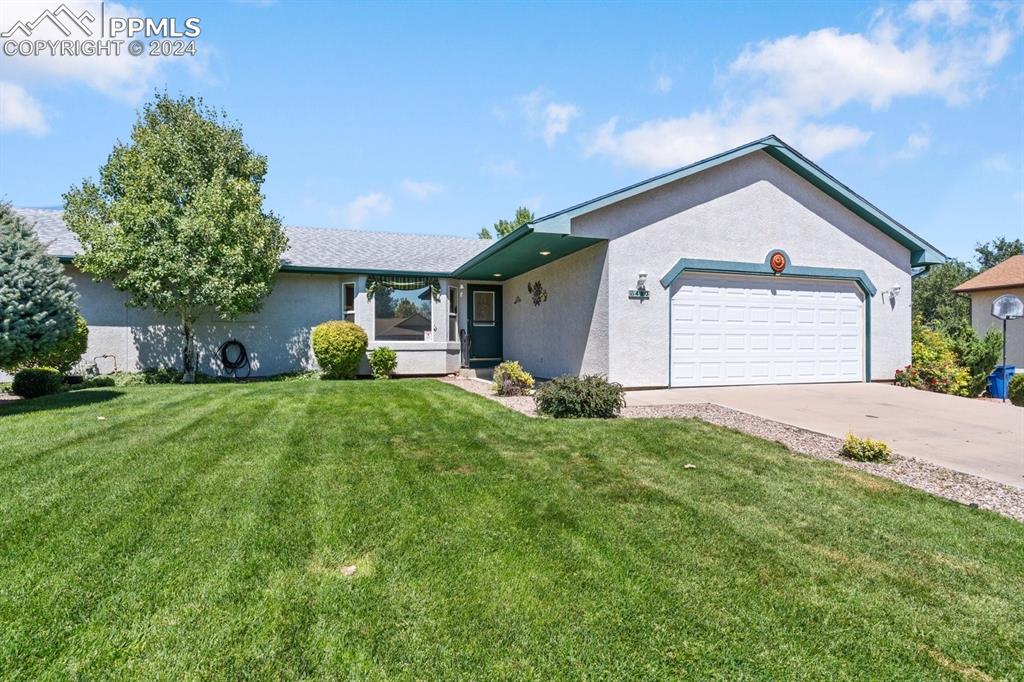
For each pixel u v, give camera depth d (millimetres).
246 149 13898
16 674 2166
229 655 2303
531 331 14695
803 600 2848
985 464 5570
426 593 2822
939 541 3623
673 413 8148
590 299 11148
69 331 8266
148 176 11883
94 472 4613
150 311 13258
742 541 3539
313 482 4477
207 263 11727
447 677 2201
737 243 11336
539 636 2484
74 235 13484
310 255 15000
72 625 2484
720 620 2646
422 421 7016
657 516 3926
